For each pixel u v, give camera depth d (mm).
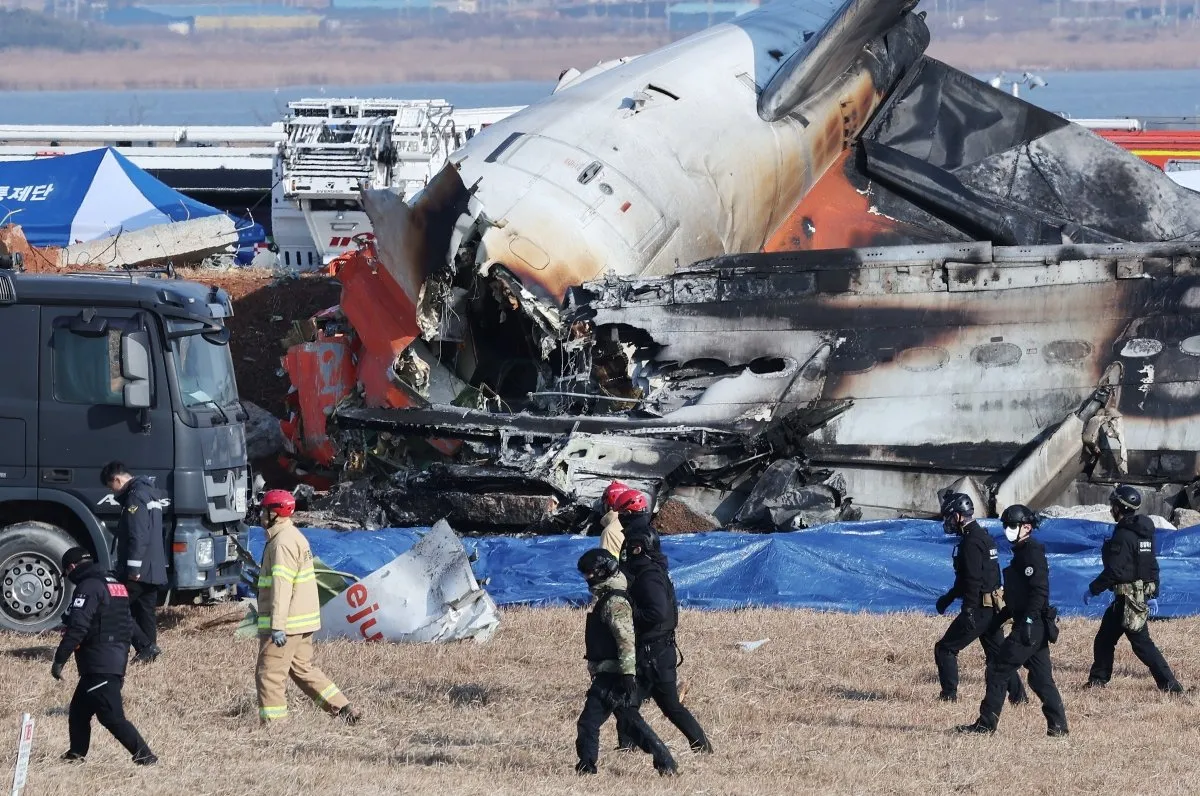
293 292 125688
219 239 137125
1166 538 75812
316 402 95500
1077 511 84562
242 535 61250
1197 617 65625
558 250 89000
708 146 98562
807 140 104750
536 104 103562
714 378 89750
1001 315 88375
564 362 90250
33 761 39250
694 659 56406
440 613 57750
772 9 116688
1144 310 87500
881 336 88750
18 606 57094
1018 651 45500
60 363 57719
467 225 85438
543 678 52375
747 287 89188
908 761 42562
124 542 52844
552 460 81188
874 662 57156
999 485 86875
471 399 90875
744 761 41781
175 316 58031
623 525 39219
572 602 66938
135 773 38031
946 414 88375
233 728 44375
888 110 112438
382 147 135500
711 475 85188
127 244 133000
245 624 57469
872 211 108000
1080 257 87750
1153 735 46719
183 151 197750
